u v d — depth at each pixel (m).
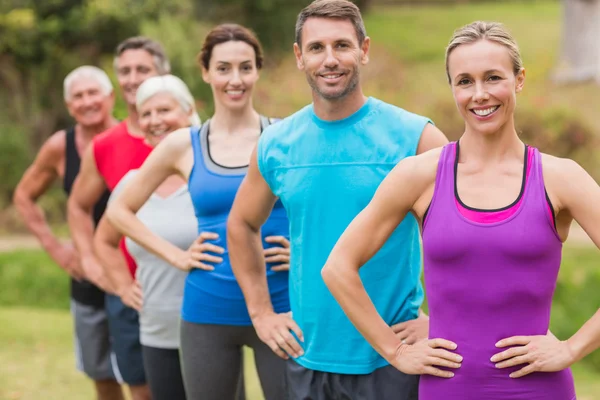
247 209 3.86
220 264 4.13
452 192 3.00
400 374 3.48
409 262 3.55
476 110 2.96
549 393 2.99
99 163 5.53
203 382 4.17
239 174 4.16
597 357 7.91
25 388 7.01
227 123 4.28
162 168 4.39
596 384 7.30
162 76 5.05
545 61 20.66
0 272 11.70
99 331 5.82
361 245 3.18
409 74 20.83
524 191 2.94
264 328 3.81
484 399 3.02
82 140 6.08
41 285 11.48
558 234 2.96
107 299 5.37
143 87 4.96
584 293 8.70
